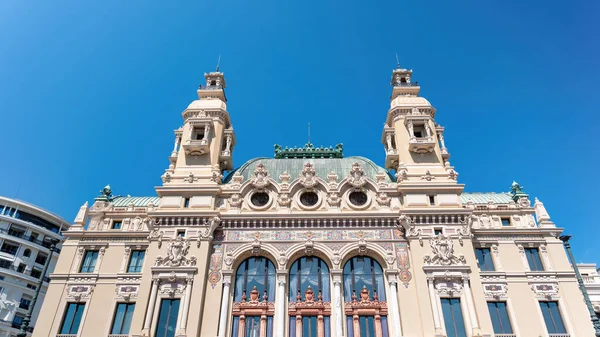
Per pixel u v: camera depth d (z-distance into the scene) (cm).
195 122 5159
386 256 4128
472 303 3834
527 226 4688
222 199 4606
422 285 3925
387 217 4338
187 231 4294
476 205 4850
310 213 4353
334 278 4041
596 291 5403
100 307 4206
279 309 3891
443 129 5259
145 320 3822
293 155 5672
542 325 4025
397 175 4756
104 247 4591
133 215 4866
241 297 4044
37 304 7944
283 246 4231
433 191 4497
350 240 4244
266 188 4641
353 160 5191
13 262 7944
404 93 5600
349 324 3894
